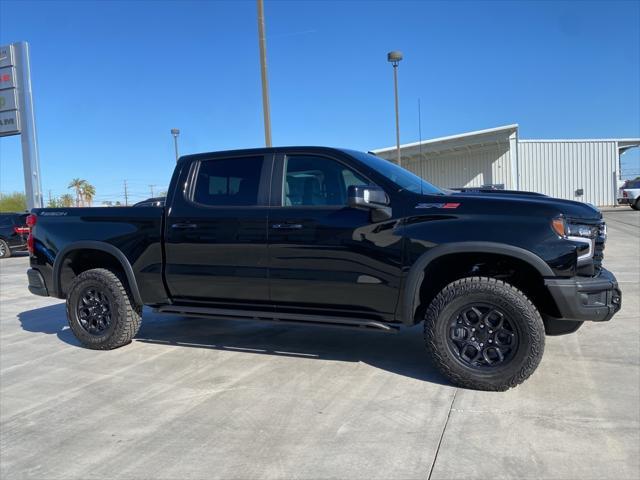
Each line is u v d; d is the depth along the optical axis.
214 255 4.89
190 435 3.51
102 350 5.56
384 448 3.22
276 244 4.62
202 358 5.17
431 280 4.43
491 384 4.00
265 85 11.25
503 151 31.91
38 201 18.91
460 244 4.01
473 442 3.26
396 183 4.44
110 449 3.36
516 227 3.93
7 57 18.50
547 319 4.57
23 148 18.72
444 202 4.16
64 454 3.31
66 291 5.83
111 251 5.38
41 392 4.42
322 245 4.46
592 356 4.82
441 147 31.41
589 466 2.95
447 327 4.11
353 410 3.80
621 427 3.39
